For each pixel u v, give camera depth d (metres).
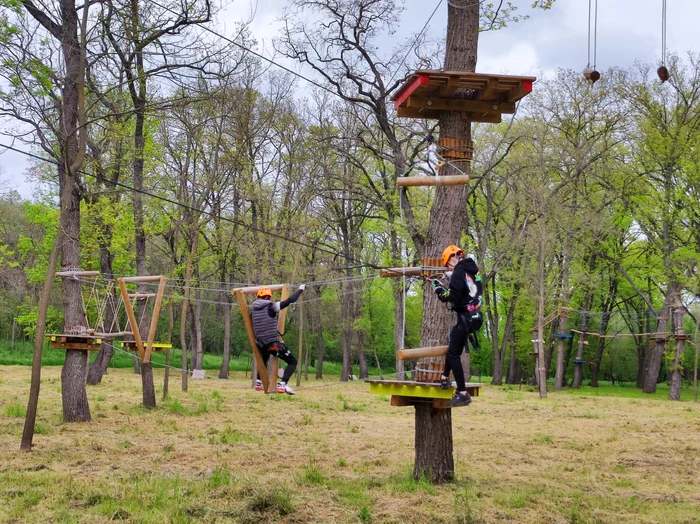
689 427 20.94
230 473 11.45
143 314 23.38
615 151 39.75
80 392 18.52
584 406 29.34
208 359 59.38
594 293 47.31
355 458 14.11
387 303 50.62
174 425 18.08
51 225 32.16
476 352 55.06
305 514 9.18
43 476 11.12
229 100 25.03
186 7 16.09
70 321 18.36
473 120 11.60
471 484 11.53
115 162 22.61
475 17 12.11
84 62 14.49
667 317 41.00
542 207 32.97
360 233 44.25
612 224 40.16
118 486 10.41
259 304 10.89
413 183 9.70
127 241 30.09
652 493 11.38
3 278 50.06
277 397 27.84
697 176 35.28
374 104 22.81
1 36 13.38
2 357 46.47
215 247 38.41
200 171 27.28
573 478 12.58
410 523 8.96
